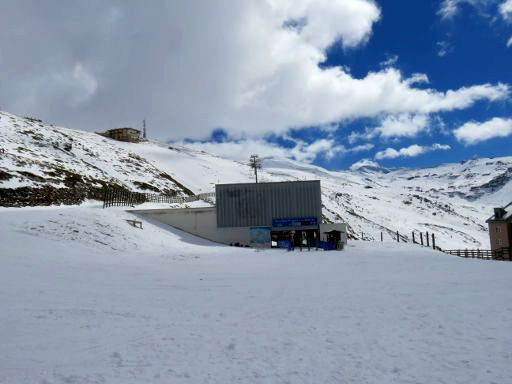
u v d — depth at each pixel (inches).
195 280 687.1
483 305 448.1
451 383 237.3
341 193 7701.8
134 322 387.5
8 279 596.7
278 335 344.5
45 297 485.7
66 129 5319.9
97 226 1311.5
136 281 659.4
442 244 5457.7
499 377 243.8
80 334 343.6
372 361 277.4
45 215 1322.6
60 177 2421.3
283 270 853.2
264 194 1877.5
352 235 4074.8
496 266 914.7
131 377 251.4
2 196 1889.8
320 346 313.3
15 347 305.0
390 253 1379.2
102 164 3253.0
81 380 245.1
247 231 1849.2
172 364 275.3
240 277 732.0
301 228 1860.2
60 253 970.1
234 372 260.2
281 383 241.9
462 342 314.3
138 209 1850.4
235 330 361.1
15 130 3097.9
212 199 3117.6
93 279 657.6
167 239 1488.7
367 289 583.8
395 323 378.6
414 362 273.4
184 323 386.0
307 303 480.7
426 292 547.2
